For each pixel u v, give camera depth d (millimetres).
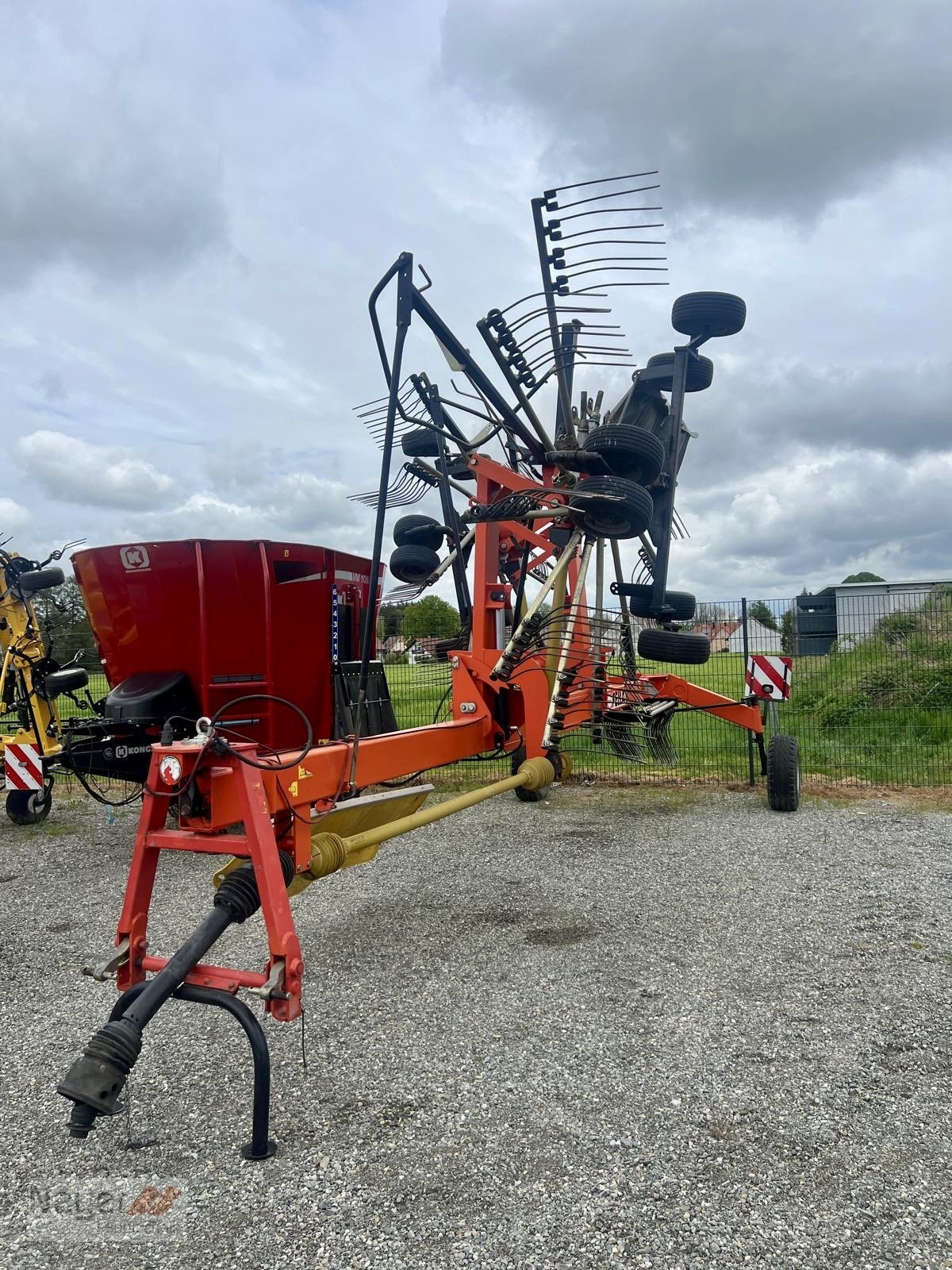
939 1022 3812
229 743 3459
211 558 5363
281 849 3799
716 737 12227
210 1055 3725
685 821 8047
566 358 6859
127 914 3295
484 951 4844
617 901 5668
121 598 5484
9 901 6215
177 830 3473
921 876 6051
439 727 5875
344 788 4383
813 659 12547
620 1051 3631
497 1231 2559
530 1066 3529
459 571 8570
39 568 8766
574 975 4461
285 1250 2514
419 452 9359
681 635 7996
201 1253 2516
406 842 7496
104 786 11086
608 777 10367
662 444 6949
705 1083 3352
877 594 12227
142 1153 3018
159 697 5316
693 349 7336
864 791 9328
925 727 11578
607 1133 3037
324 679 5977
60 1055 3795
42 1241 2586
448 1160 2912
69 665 9133
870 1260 2395
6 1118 3281
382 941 5062
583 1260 2430
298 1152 2994
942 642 11922
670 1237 2512
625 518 5887
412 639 8461
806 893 5719
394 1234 2561
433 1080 3441
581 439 7562
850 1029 3770
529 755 6816
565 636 7051
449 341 5840
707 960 4613
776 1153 2895
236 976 3133
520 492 6199
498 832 7797
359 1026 3941
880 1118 3086
